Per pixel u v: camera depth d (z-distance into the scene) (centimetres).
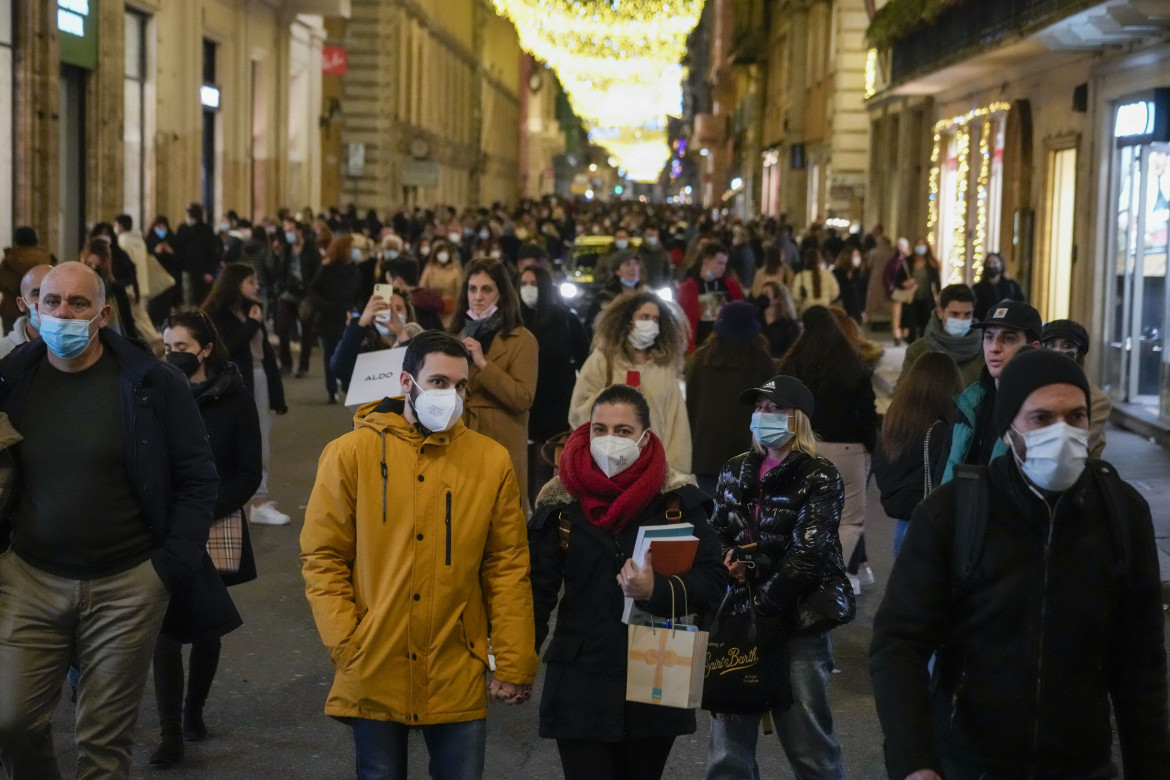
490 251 3544
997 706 522
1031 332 857
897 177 4644
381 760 655
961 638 535
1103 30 2297
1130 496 529
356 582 666
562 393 1364
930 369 994
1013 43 2675
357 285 2584
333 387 2597
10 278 1581
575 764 672
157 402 736
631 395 683
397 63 7544
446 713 651
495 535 673
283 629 1198
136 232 2733
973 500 530
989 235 3438
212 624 812
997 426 531
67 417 723
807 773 767
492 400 1180
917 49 3678
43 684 729
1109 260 2531
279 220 4297
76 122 3309
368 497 656
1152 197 2336
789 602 742
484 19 11812
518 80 15412
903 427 993
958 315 1208
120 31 3453
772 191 8112
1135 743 527
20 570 723
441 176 9450
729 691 735
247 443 950
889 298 3706
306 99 5797
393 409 676
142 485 726
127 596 726
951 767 537
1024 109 3050
